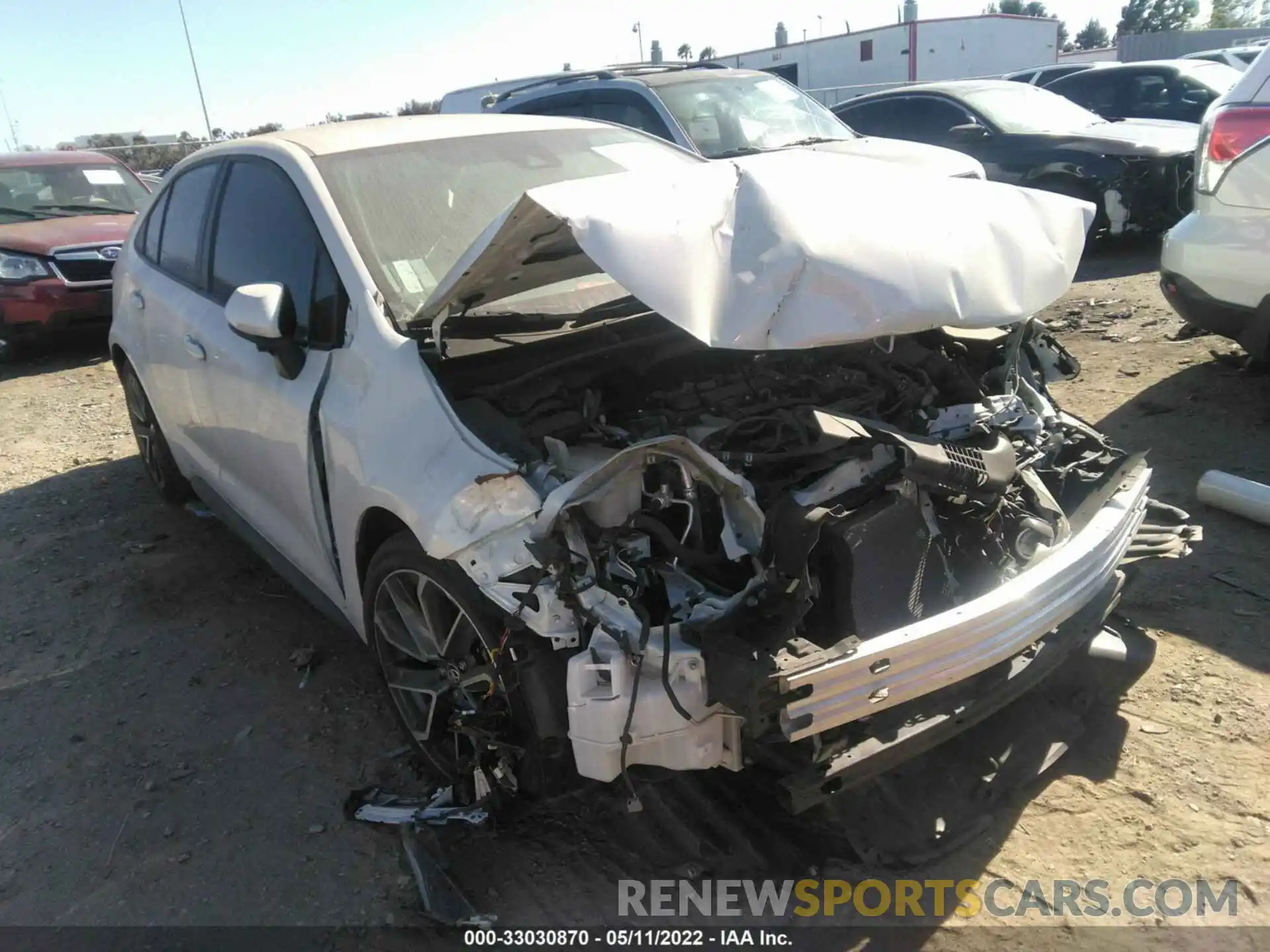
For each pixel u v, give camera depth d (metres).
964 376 3.05
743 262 2.41
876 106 10.51
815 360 3.02
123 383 5.12
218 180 3.93
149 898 2.60
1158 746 2.87
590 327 3.18
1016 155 9.22
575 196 2.39
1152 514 3.30
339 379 2.93
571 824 2.75
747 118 7.65
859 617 2.45
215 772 3.10
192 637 3.91
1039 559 2.63
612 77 8.05
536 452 2.48
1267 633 3.31
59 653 3.85
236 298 3.00
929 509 2.60
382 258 3.06
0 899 2.64
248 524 3.99
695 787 2.78
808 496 2.43
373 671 3.58
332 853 2.73
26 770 3.17
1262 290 4.51
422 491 2.46
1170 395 5.38
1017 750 2.81
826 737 2.29
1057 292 2.88
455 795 2.74
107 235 8.79
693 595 2.25
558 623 2.24
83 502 5.38
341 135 3.60
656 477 2.41
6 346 8.67
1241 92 4.59
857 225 2.51
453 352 2.89
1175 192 8.73
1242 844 2.51
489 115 4.06
